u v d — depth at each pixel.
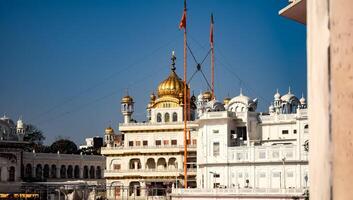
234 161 101.31
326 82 5.16
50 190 130.75
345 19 5.02
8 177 136.75
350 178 4.82
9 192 134.12
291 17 7.50
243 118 104.75
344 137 4.91
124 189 119.19
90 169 167.00
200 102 130.50
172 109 126.31
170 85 128.25
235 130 105.50
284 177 95.56
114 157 125.25
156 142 123.94
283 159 93.50
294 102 117.06
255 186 98.19
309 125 5.54
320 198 5.14
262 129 105.69
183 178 117.75
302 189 83.81
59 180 155.62
